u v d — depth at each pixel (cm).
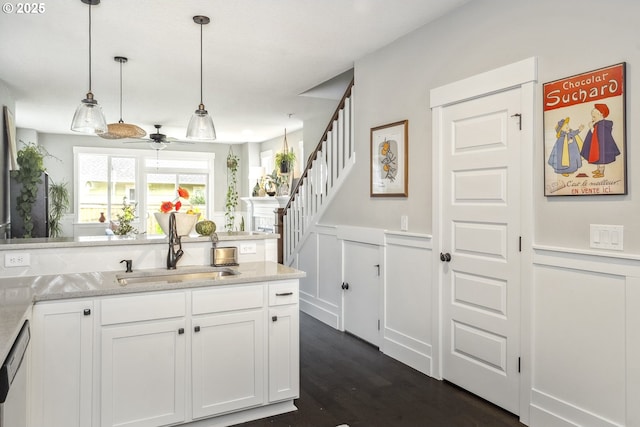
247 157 1016
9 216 505
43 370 218
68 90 531
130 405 236
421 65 343
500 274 278
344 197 451
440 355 327
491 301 284
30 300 209
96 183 909
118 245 287
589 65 228
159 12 313
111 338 231
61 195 782
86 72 458
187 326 249
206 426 258
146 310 239
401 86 365
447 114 319
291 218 580
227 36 360
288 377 278
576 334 235
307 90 556
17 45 377
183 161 993
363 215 419
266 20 329
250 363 266
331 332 450
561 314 243
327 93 577
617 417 217
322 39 368
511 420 266
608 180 219
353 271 436
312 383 324
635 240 210
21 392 188
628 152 212
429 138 336
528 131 257
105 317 230
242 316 263
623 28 214
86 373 227
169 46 381
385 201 387
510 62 270
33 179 496
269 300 272
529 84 256
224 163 1038
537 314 256
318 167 510
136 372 237
